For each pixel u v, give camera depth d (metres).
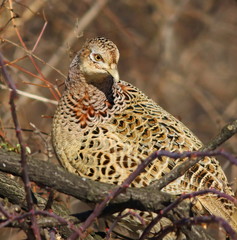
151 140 10.08
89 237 9.61
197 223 7.46
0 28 12.05
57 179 8.59
